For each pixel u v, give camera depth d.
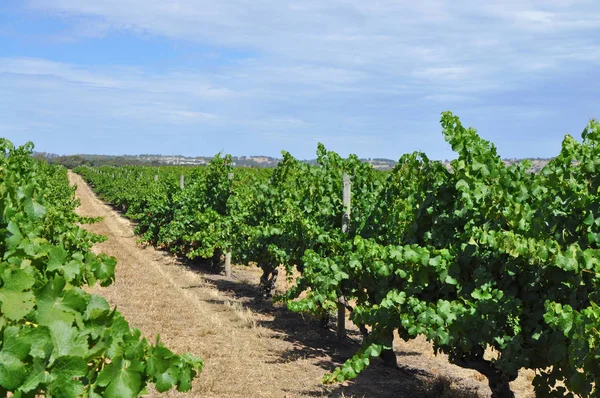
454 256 6.12
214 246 16.61
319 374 8.07
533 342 5.47
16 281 2.78
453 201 6.66
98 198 49.62
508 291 5.70
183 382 3.59
